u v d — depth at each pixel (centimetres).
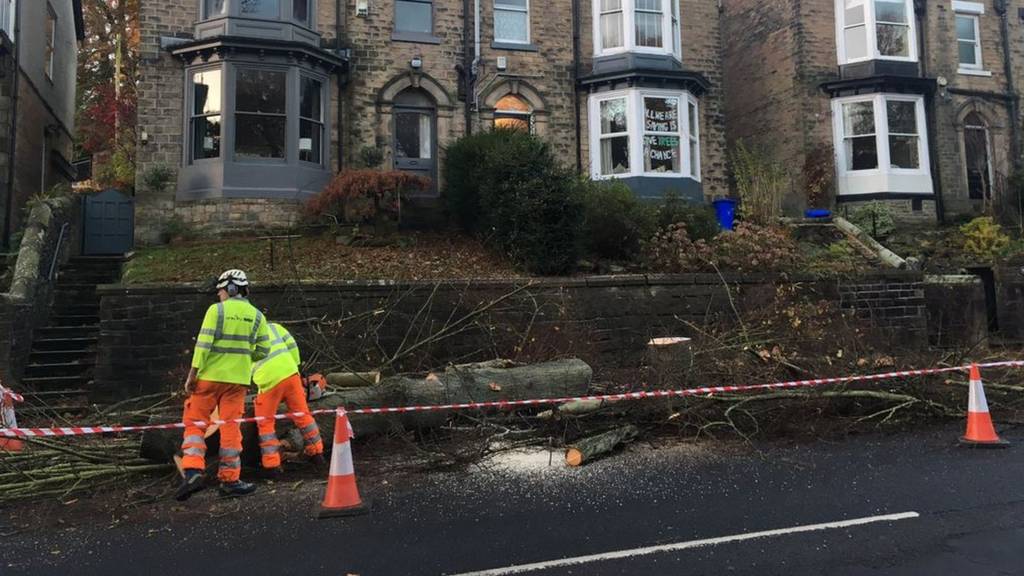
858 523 441
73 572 398
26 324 973
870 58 1812
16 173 1343
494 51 1582
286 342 602
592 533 434
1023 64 1994
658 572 369
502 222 1170
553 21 1633
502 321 1008
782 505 483
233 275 566
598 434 664
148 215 1329
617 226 1237
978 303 1348
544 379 726
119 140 2080
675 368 746
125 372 896
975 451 630
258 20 1369
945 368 764
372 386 682
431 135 1550
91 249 1462
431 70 1534
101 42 2536
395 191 1274
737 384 741
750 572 367
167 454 584
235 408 548
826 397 734
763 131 1958
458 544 421
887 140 1789
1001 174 1809
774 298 1075
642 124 1605
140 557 419
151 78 1356
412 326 898
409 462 618
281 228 1338
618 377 807
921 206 1800
